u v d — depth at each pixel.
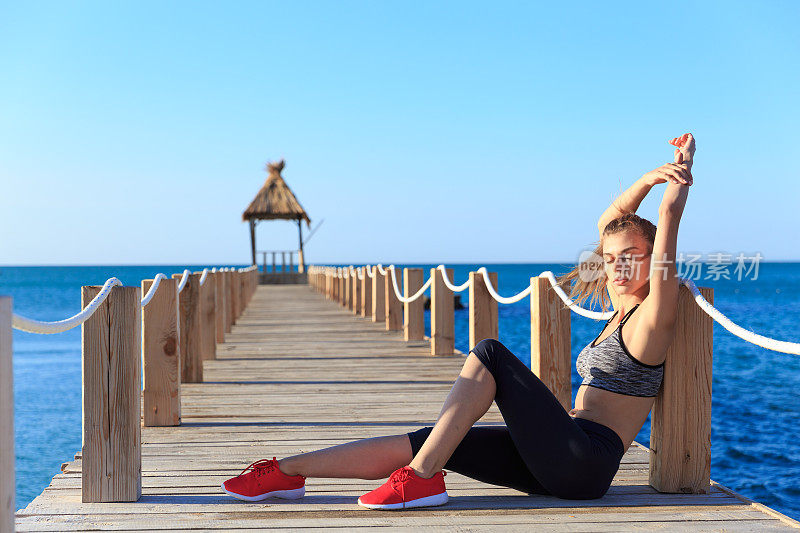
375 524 2.50
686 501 2.78
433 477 2.66
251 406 4.91
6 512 1.78
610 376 2.64
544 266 181.88
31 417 8.76
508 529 2.44
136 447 2.79
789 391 9.89
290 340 9.26
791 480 5.53
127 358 2.78
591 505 2.72
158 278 4.25
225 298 10.26
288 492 2.77
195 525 2.49
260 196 32.50
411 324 9.27
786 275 102.31
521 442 2.55
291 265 34.28
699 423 2.88
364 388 5.65
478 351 2.61
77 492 2.91
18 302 46.50
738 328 2.38
